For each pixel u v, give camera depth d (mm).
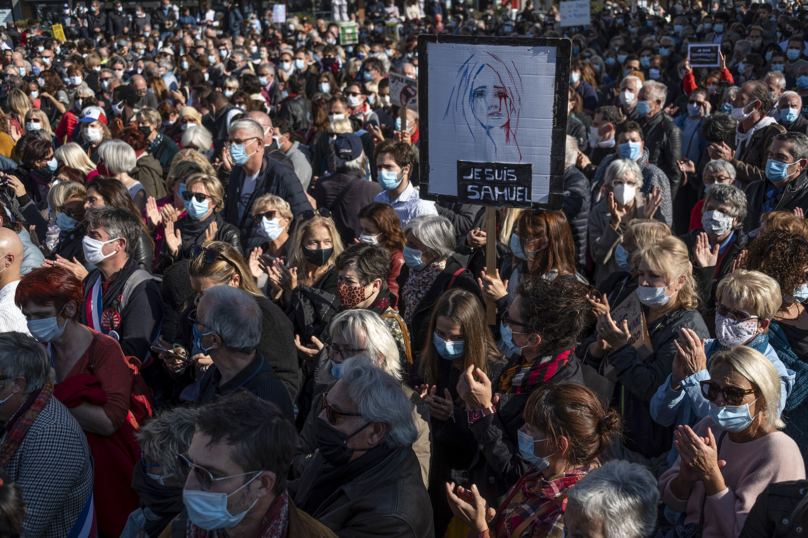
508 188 3877
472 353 3654
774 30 16453
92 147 9609
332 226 4891
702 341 3693
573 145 6254
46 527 3033
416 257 4672
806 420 3574
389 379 2830
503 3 31781
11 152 9672
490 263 4105
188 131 8594
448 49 3830
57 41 23250
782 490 2498
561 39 3609
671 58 15758
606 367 3926
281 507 2322
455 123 3902
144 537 3143
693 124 9016
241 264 4262
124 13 30719
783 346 3750
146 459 2928
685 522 3041
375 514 2615
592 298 4215
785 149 5664
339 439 2748
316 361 4090
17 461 2971
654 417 3504
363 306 4184
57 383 3727
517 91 3750
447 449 3670
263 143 6418
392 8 31469
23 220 6703
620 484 2395
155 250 5965
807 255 3805
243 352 3398
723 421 2906
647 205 5695
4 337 3018
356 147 6621
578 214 6047
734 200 4938
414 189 6395
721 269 5059
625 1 31438
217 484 2203
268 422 2287
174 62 18891
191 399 4113
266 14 30125
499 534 2820
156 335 4516
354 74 14523
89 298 4527
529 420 2840
